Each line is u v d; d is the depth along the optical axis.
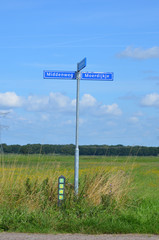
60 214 9.85
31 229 8.80
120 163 12.62
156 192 15.06
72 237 8.34
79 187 11.23
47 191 10.91
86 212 10.09
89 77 11.44
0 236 8.30
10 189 10.77
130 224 9.31
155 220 9.52
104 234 8.75
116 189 11.46
